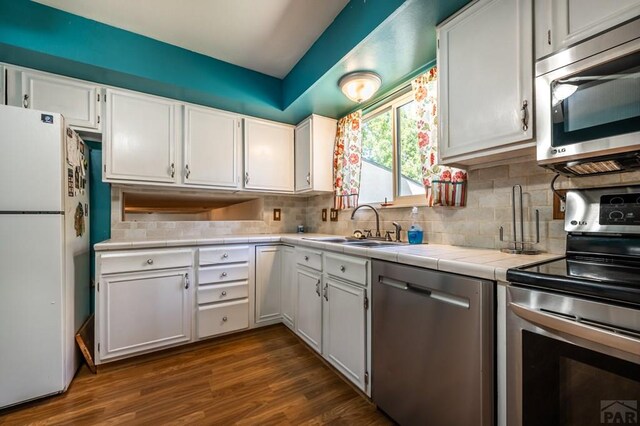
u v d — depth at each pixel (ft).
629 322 2.21
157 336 6.66
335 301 5.84
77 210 6.15
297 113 8.74
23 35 5.39
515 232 4.66
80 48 5.88
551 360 2.71
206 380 5.76
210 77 7.38
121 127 6.99
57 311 5.17
